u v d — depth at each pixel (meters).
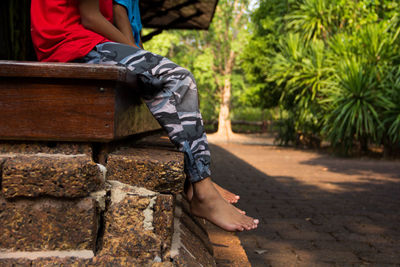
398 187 5.87
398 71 9.84
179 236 1.58
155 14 6.02
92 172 1.27
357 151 11.36
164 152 1.60
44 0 1.59
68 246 1.26
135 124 1.72
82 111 1.30
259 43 13.98
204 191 1.55
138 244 1.32
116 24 1.79
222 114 23.08
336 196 5.02
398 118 9.52
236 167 7.93
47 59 1.61
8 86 1.29
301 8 11.91
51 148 1.35
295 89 12.14
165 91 1.54
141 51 1.56
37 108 1.29
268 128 25.05
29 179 1.22
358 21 11.34
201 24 6.82
